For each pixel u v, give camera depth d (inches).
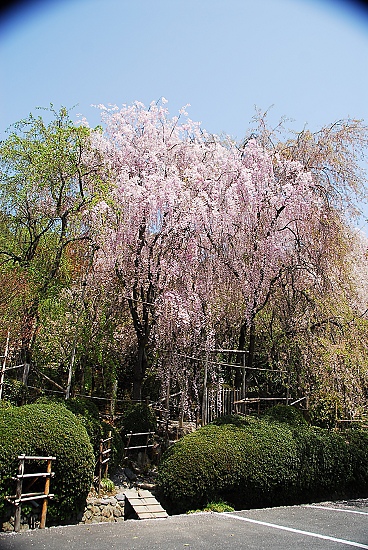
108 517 250.8
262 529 207.9
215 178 376.8
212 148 407.5
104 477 289.3
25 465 221.6
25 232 377.4
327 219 367.2
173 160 393.1
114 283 365.7
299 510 259.3
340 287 371.9
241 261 355.3
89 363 399.9
